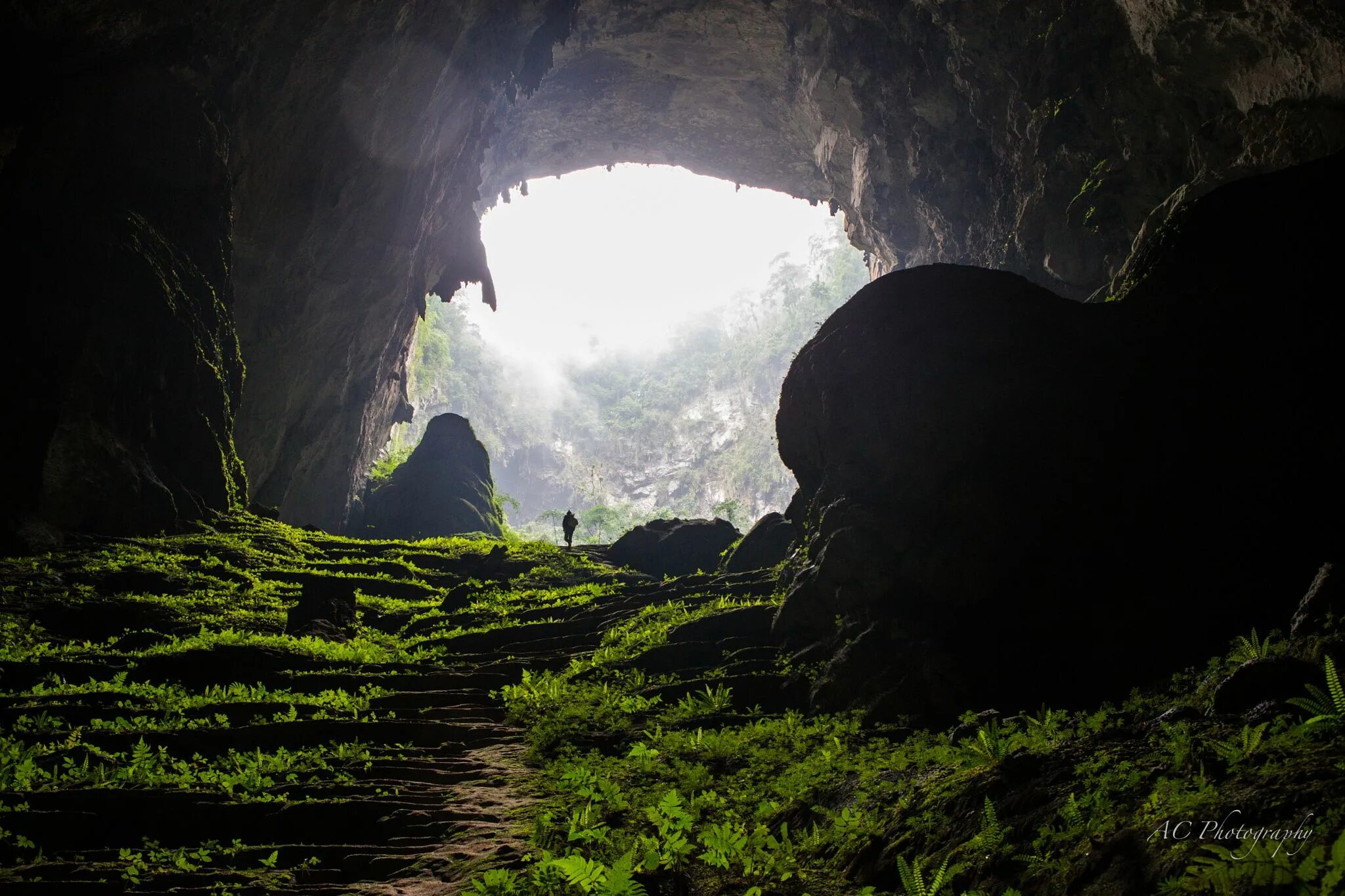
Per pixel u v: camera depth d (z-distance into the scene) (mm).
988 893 3346
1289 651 4949
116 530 15664
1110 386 9266
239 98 20547
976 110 28812
